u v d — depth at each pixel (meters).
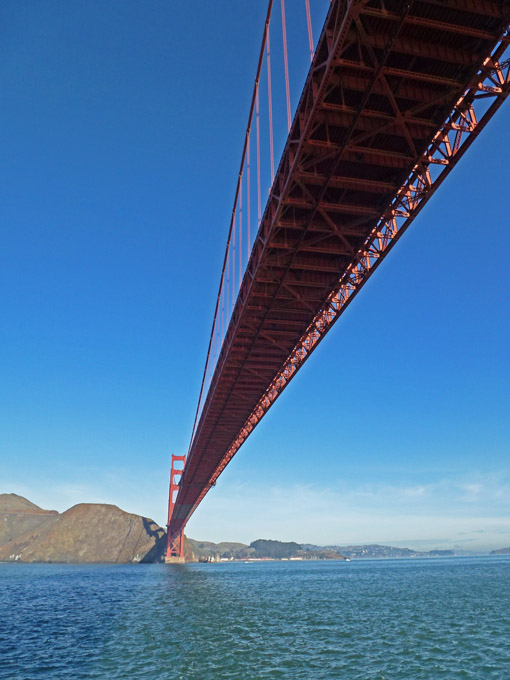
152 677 18.62
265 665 20.44
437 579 84.19
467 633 28.22
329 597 52.34
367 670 19.69
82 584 75.50
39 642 26.20
